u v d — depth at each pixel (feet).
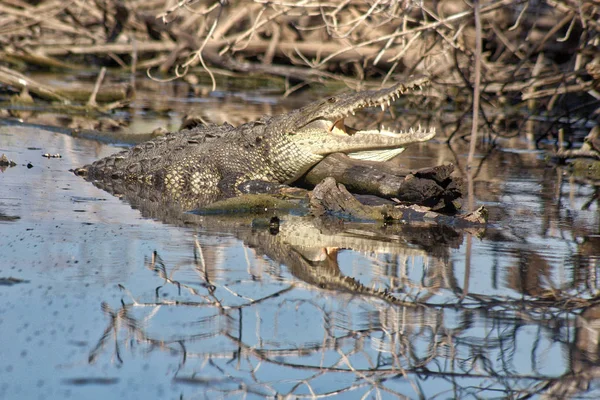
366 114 83.05
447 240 33.37
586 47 61.21
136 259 28.58
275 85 106.01
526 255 31.01
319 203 39.45
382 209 37.55
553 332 23.03
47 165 50.19
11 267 26.96
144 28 106.93
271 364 20.57
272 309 24.03
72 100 82.84
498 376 20.38
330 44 96.43
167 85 103.91
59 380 18.93
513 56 82.12
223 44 96.37
